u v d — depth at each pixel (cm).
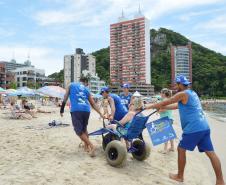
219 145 1187
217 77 18588
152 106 647
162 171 678
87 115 737
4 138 954
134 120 670
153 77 19150
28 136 1012
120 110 759
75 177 561
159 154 855
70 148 809
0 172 564
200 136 577
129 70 17150
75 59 17600
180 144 600
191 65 19188
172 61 19112
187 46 19262
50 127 1315
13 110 1933
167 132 647
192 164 815
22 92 3456
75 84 748
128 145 756
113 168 647
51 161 660
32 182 514
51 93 2272
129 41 17062
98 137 1009
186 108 588
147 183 577
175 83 629
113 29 17762
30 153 736
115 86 15375
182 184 606
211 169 777
